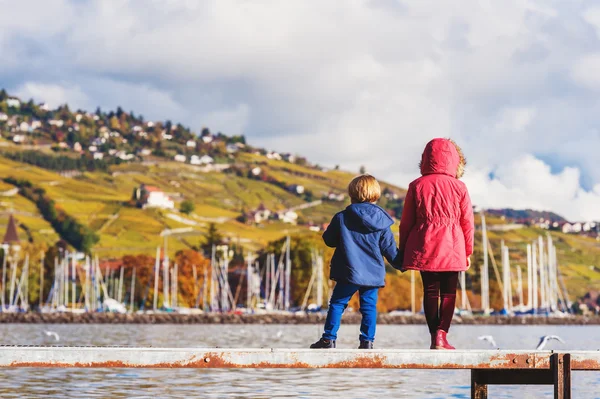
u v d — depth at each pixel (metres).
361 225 17.34
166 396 30.81
